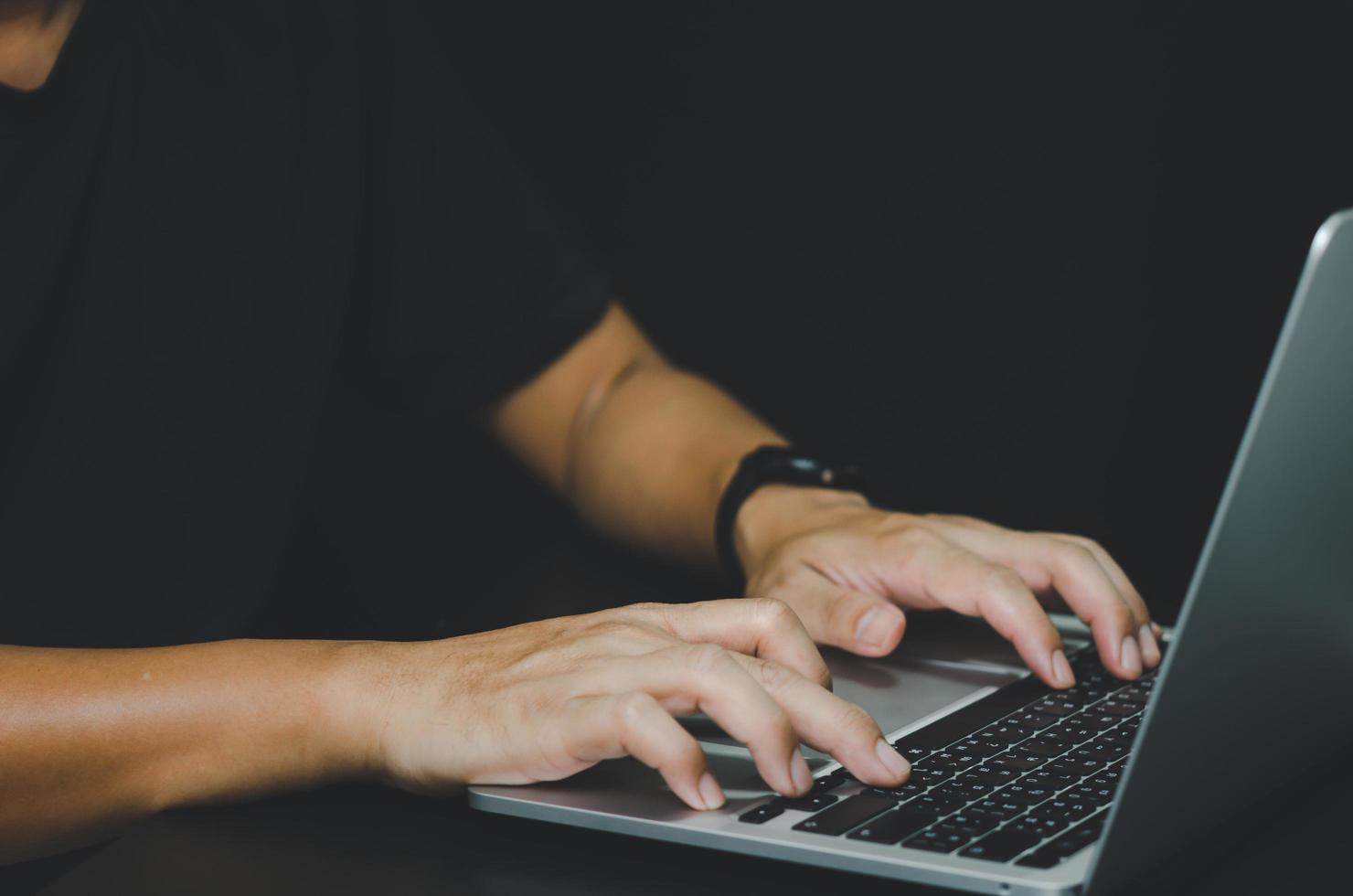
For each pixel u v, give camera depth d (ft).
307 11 4.44
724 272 11.19
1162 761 1.89
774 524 3.86
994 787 2.32
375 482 5.95
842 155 10.89
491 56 11.45
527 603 3.96
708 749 2.52
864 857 2.04
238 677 2.56
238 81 4.15
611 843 2.28
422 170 4.82
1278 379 1.79
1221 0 9.90
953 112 10.65
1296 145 9.82
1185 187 10.10
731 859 2.20
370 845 2.30
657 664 2.37
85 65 3.72
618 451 4.63
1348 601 2.17
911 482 9.02
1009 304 10.48
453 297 4.85
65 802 2.47
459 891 2.11
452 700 2.46
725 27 11.14
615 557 4.45
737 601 2.65
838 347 10.81
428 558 4.50
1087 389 10.14
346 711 2.50
